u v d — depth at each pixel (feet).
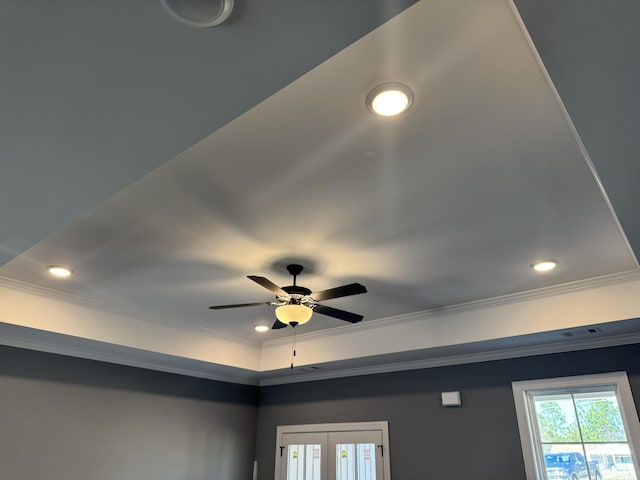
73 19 3.53
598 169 5.90
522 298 12.93
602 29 3.76
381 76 5.47
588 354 13.39
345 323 15.79
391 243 9.86
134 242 9.78
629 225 7.46
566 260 10.73
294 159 7.00
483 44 5.02
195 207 8.39
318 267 11.16
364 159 7.00
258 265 11.02
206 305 13.82
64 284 12.17
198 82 4.13
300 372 18.52
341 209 8.48
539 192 7.90
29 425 13.32
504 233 9.39
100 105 4.41
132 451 15.42
